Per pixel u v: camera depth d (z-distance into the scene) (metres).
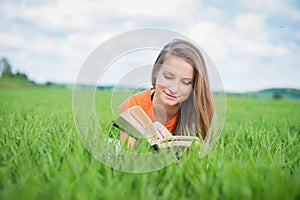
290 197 1.72
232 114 5.48
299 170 2.21
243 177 1.93
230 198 1.71
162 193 1.86
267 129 3.65
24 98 7.87
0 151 2.39
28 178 1.86
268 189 1.77
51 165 2.06
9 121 3.55
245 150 2.67
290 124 4.16
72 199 1.67
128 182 1.85
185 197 1.79
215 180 1.94
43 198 1.70
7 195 1.68
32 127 3.04
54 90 12.51
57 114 4.13
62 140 2.56
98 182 1.84
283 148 2.77
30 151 2.41
